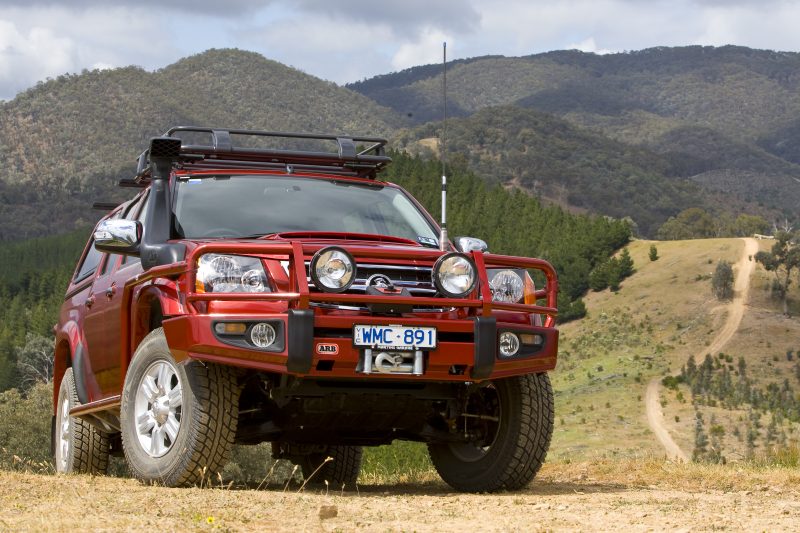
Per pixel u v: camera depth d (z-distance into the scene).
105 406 7.39
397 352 6.08
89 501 5.24
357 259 6.27
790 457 10.48
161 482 6.28
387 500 5.74
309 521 4.59
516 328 6.46
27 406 46.56
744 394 198.38
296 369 5.93
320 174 7.99
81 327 8.65
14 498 5.40
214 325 5.96
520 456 6.76
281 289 6.12
